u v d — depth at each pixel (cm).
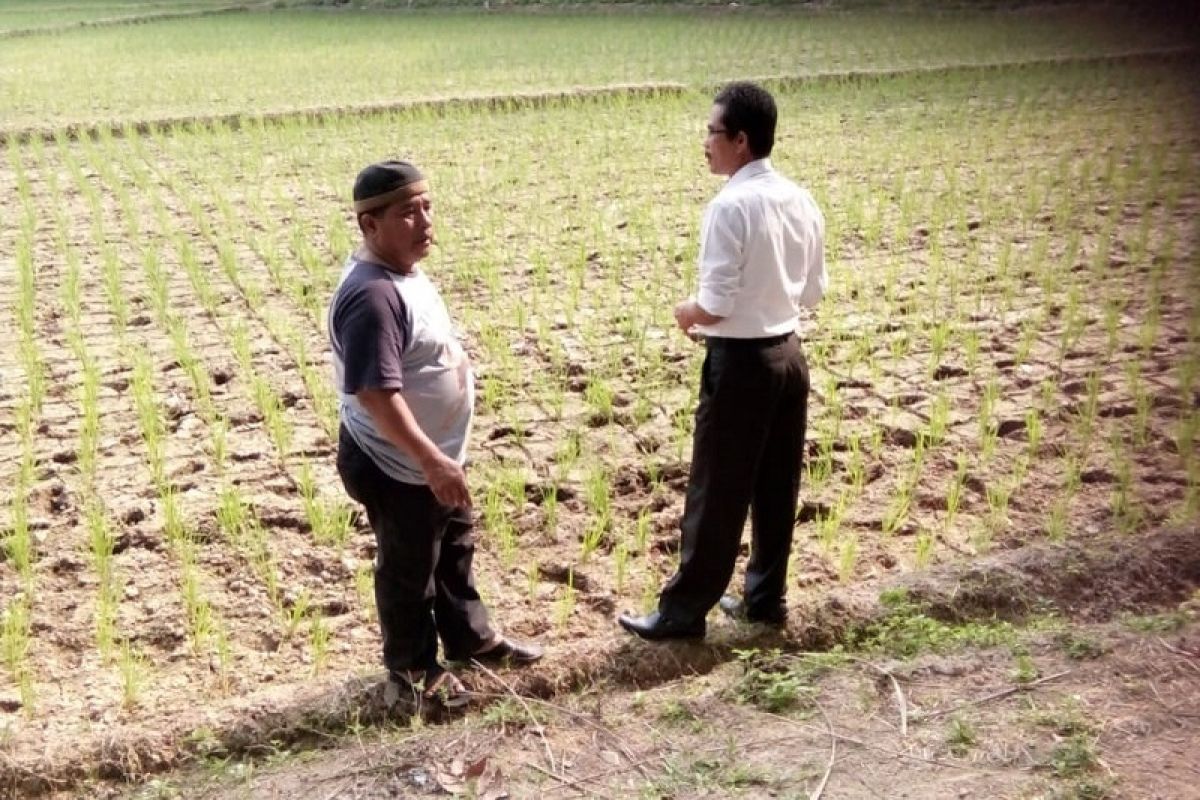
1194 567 497
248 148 1490
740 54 2245
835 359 738
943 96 1759
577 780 379
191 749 407
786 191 409
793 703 411
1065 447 615
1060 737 382
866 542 538
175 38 3080
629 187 1221
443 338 394
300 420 673
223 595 505
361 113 1702
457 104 1733
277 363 762
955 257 954
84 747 402
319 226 1102
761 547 454
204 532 552
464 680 434
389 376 371
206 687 447
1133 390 678
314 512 550
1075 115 1581
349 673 447
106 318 857
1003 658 431
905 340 765
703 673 447
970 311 823
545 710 416
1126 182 1166
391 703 422
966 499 573
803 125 1539
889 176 1245
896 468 603
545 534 548
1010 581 483
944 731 390
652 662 445
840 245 991
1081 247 966
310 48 2670
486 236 1044
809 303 441
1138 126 1493
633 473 602
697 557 435
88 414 664
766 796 364
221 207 1163
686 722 407
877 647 449
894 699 410
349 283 377
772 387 414
